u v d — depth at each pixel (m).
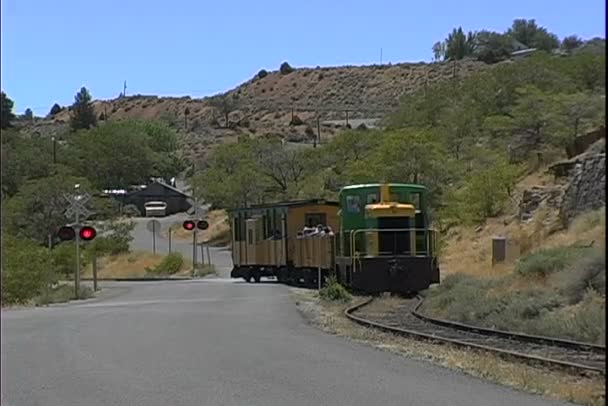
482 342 21.81
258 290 41.03
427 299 34.75
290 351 18.84
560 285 31.12
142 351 18.69
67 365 16.62
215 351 18.73
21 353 18.34
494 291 34.28
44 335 21.69
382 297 35.72
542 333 23.86
